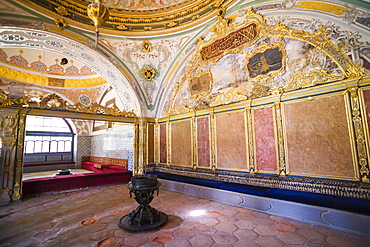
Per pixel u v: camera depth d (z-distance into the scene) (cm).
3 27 538
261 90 566
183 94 798
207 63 716
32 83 993
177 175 752
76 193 686
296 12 504
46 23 590
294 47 516
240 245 325
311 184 454
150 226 385
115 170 984
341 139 429
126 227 380
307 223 409
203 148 697
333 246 319
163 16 684
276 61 546
